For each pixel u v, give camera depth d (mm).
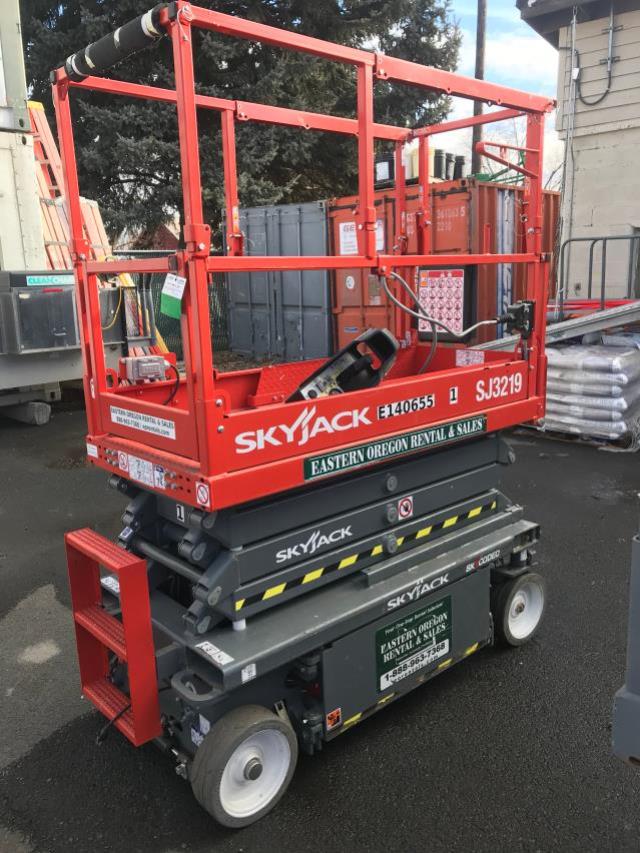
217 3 14219
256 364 11977
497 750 2922
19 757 2953
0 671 3588
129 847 2480
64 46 14359
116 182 15266
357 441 2711
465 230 8555
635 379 7316
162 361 3129
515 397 3416
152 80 14141
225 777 2471
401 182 3908
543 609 3779
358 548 2850
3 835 2541
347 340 10758
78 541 2768
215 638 2520
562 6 9523
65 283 8102
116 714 2762
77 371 8617
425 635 3057
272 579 2580
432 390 2971
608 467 6633
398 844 2465
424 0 16250
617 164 9656
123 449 2748
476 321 6281
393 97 16438
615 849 2426
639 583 1853
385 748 2951
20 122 8969
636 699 1895
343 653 2723
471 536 3314
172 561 2729
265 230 11625
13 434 8258
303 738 2734
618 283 9922
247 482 2361
